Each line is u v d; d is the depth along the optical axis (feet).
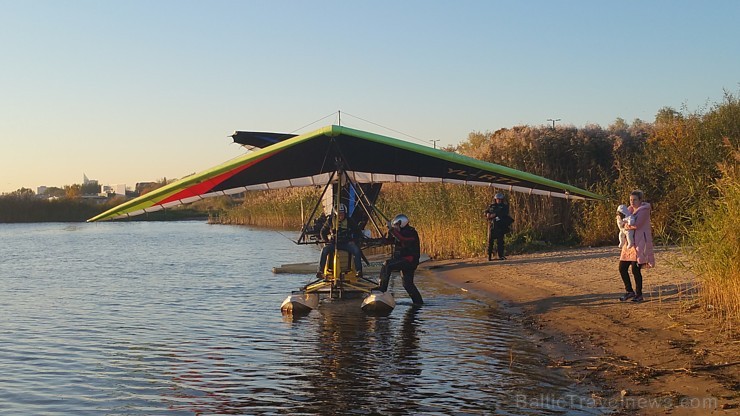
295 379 27.99
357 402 24.79
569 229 70.13
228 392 26.58
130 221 246.06
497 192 62.90
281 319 41.24
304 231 47.34
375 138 39.42
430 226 75.97
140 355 32.78
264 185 48.03
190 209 274.36
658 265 48.67
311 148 41.78
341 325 38.70
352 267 46.44
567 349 30.91
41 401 26.00
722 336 29.35
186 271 69.62
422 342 33.76
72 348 34.47
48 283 61.00
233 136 54.54
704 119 66.18
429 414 23.27
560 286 46.06
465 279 54.75
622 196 65.26
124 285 58.90
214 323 40.42
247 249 98.78
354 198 48.11
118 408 25.07
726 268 32.35
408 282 44.78
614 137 71.51
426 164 45.03
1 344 35.45
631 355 28.58
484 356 30.58
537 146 71.92
